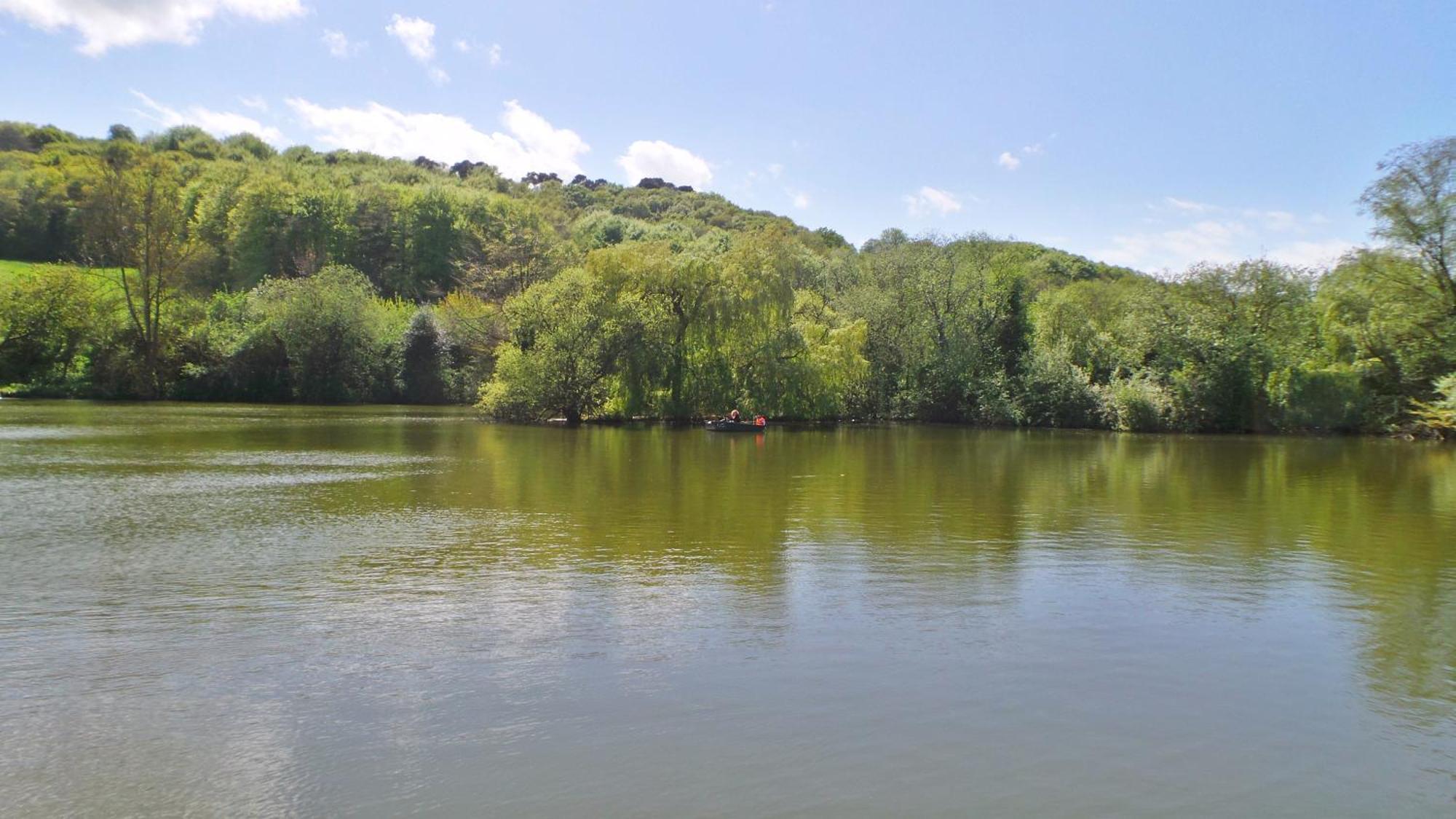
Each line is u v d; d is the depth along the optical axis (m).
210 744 8.25
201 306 77.69
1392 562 16.06
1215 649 11.11
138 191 72.50
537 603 12.82
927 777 7.69
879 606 12.86
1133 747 8.34
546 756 8.02
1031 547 17.22
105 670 10.05
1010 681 9.94
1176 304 60.97
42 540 17.08
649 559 15.74
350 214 104.00
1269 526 19.77
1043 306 75.19
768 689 9.60
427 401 80.44
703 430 53.53
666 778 7.61
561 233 122.81
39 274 70.81
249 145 148.00
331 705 9.12
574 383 55.53
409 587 13.63
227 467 29.33
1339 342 58.25
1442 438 50.12
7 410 57.34
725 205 195.00
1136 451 42.16
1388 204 50.25
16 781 7.56
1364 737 8.62
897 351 67.31
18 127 126.38
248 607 12.53
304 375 75.62
